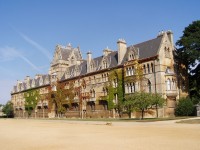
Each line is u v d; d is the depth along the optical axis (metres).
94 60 89.00
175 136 25.23
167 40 65.62
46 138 27.97
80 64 96.44
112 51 83.81
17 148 21.48
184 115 59.81
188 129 31.59
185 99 61.75
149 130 32.19
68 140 25.52
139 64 66.81
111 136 27.30
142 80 65.50
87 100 85.38
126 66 69.31
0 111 168.25
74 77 92.69
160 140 22.83
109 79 76.00
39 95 116.88
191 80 70.56
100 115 79.50
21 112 135.00
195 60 64.94
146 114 63.69
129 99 58.41
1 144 24.42
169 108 61.47
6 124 61.06
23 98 133.38
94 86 83.06
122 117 70.69
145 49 68.62
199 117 52.31
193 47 64.75
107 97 76.19
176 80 64.38
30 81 131.62
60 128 42.22
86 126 45.03
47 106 109.94
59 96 100.25
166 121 46.16
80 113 88.38
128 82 67.88
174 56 66.25
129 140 23.62
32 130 40.09
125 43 76.19
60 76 105.56
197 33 66.44
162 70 62.12
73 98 92.69
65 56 108.81
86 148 20.17
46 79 114.50
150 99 54.72
